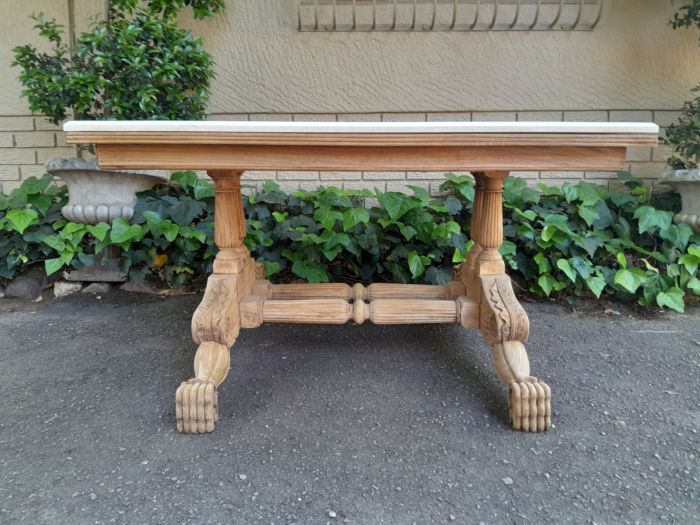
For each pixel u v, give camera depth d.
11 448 1.14
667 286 2.17
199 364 1.30
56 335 1.91
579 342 1.84
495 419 1.28
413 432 1.21
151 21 2.06
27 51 2.11
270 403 1.36
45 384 1.48
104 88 2.09
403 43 2.65
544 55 2.65
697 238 2.26
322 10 2.64
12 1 2.62
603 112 2.69
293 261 2.36
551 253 2.30
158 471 1.06
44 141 2.74
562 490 1.00
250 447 1.15
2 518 0.92
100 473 1.05
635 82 2.66
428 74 2.68
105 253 2.41
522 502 0.97
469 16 2.62
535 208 2.39
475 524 0.91
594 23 2.60
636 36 2.63
